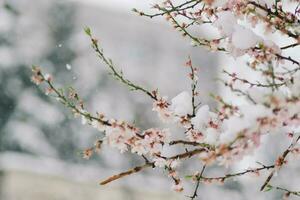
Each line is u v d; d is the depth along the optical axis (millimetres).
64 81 28109
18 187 15961
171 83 31859
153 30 33875
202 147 3230
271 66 2555
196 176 3238
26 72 27172
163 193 16812
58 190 16266
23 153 25734
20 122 26172
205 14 3336
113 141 3135
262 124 2482
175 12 3469
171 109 3268
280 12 3184
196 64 31328
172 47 33344
